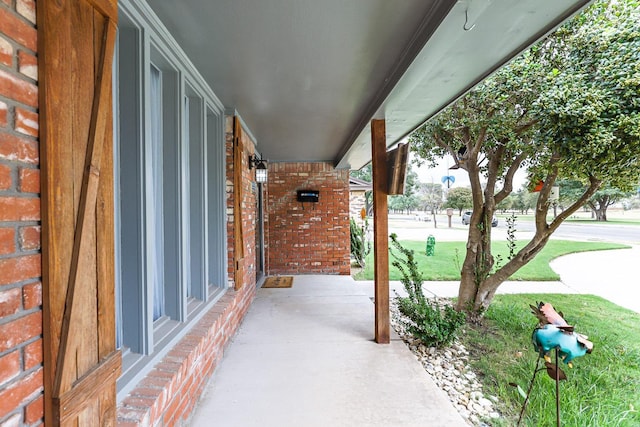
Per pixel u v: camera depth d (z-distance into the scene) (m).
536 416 2.48
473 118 4.41
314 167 7.28
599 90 3.26
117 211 1.79
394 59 2.46
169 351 2.07
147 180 1.83
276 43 2.21
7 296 0.80
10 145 0.81
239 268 3.80
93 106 1.12
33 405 0.86
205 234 2.95
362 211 11.20
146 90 1.81
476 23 1.75
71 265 1.00
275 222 7.22
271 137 5.03
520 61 3.82
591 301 5.66
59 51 0.95
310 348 3.25
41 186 0.90
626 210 30.42
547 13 1.66
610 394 2.82
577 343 1.86
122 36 1.76
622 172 3.36
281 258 7.22
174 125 2.33
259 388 2.50
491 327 4.46
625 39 3.25
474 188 4.79
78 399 0.99
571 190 9.58
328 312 4.43
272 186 7.25
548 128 3.69
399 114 3.37
